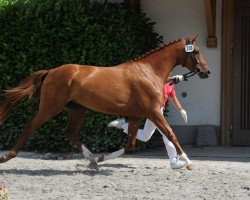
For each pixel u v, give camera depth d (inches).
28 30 468.4
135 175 370.0
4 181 346.6
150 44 510.0
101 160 388.2
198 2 529.7
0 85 469.7
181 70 532.7
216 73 529.7
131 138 388.2
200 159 451.8
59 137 468.1
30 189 325.7
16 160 433.1
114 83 367.2
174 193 319.6
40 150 478.0
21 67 469.4
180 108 400.5
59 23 466.9
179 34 532.1
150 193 319.3
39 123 371.2
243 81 524.7
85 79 365.4
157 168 400.5
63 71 367.6
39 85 374.0
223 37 524.4
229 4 522.3
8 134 473.4
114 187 332.8
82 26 466.6
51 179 353.1
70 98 368.5
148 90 368.8
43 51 466.9
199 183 347.3
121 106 368.5
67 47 467.5
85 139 468.4
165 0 533.0
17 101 372.8
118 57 472.1
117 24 472.4
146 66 376.8
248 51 522.9
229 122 527.2
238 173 382.9
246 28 522.3
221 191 325.7
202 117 532.4
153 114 369.7
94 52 468.4
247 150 503.2
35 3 471.2
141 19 501.7
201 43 529.7
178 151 378.3
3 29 470.3
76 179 353.7
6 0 478.6
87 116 464.1
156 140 518.6
